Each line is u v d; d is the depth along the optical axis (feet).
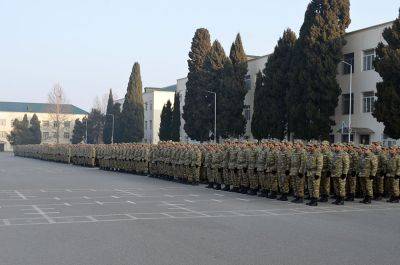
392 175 56.59
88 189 67.10
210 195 61.21
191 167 77.66
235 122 155.33
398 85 100.27
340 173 53.57
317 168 52.21
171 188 70.59
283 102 134.10
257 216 42.96
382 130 116.88
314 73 119.44
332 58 120.37
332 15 121.39
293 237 32.83
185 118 179.52
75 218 40.14
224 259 26.08
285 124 134.62
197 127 172.55
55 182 79.71
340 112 129.70
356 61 125.08
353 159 57.11
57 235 32.40
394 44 102.37
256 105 139.23
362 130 120.88
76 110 403.75
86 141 330.34
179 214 43.37
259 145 64.28
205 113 170.71
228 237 32.45
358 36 124.57
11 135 355.36
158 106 268.00
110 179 88.43
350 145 58.90
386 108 99.50
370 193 55.52
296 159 54.80
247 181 63.77
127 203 51.26
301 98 123.03
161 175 90.63
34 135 352.49
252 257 26.66
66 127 376.27
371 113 114.42
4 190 64.75
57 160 180.86
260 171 60.23
